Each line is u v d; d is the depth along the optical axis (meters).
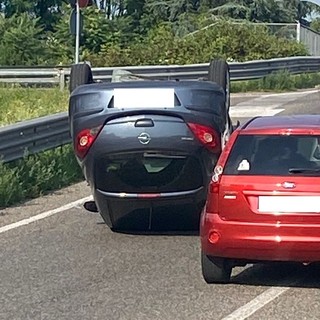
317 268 9.22
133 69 27.88
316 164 8.08
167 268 9.19
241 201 8.05
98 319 7.45
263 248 7.96
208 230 8.19
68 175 14.55
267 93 30.05
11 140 13.73
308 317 7.44
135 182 10.40
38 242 10.44
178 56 35.88
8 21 46.31
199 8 58.50
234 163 8.23
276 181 8.00
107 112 10.34
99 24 46.25
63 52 44.56
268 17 57.47
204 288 8.41
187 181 10.37
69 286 8.51
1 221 11.62
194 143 10.27
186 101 10.30
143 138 10.26
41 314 7.63
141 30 59.34
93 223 11.49
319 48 46.44
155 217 10.81
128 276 8.88
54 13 61.59
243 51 36.66
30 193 13.37
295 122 8.67
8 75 29.62
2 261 9.54
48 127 14.91
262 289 8.38
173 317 7.46
